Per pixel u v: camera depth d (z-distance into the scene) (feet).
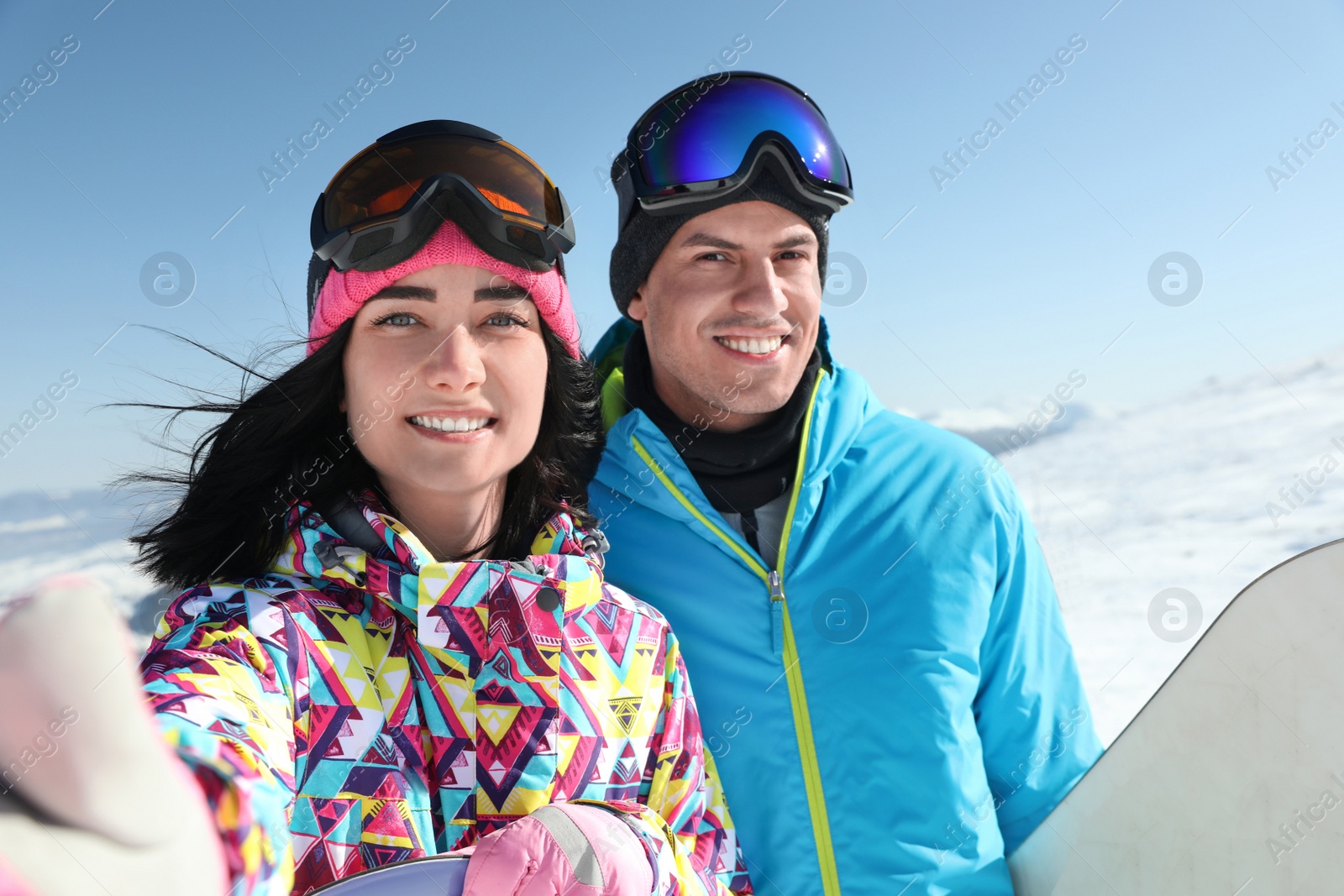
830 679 4.87
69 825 1.57
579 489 4.69
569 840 2.71
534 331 3.82
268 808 2.10
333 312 3.64
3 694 1.58
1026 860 5.22
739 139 5.09
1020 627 5.44
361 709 3.10
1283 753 4.48
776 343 5.20
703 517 5.09
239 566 3.59
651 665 3.92
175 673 2.63
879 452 5.61
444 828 3.17
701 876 3.52
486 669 3.30
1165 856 4.78
